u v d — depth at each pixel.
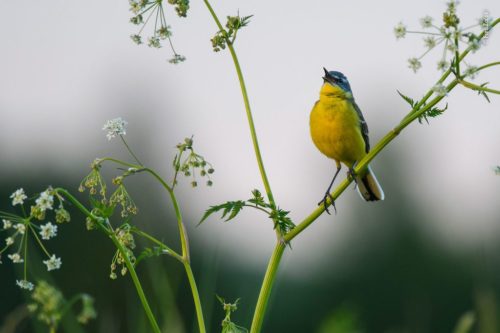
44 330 6.55
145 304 5.88
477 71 6.08
